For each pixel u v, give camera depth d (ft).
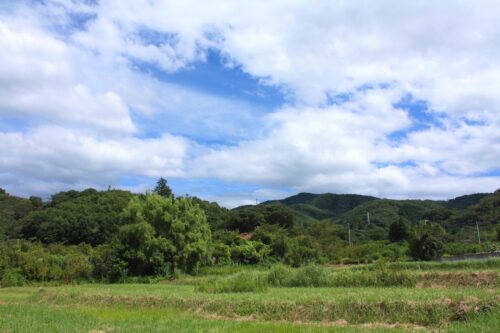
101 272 126.72
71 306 67.92
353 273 78.23
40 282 118.52
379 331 37.68
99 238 244.42
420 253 121.80
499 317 37.55
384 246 191.21
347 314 45.44
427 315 41.39
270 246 175.32
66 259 128.26
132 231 129.18
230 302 55.11
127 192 314.55
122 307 63.41
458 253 147.84
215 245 165.89
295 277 79.82
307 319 46.88
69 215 252.01
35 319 52.65
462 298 42.24
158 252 129.39
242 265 156.15
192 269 135.95
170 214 136.98
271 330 40.91
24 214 285.02
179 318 50.83
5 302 77.36
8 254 120.57
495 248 135.54
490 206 258.78
